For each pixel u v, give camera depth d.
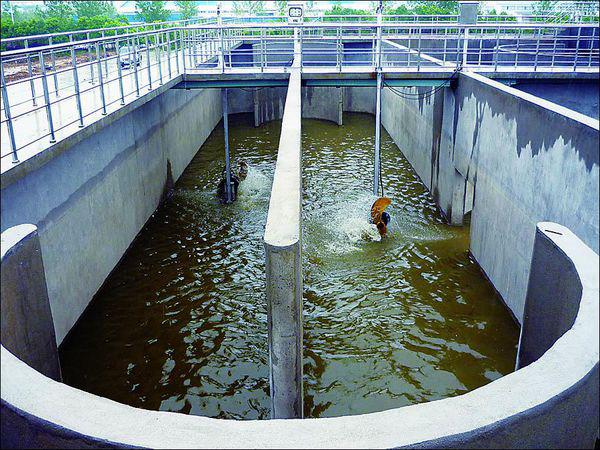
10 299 5.37
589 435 4.46
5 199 6.66
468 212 14.02
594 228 6.64
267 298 5.73
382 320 9.30
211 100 22.67
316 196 15.11
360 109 26.36
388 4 38.00
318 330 9.04
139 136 12.40
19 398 3.91
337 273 10.80
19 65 16.00
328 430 3.62
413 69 13.52
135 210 12.12
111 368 8.09
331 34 25.62
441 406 3.86
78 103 8.28
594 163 6.63
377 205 12.21
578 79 13.27
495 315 9.45
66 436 3.64
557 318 5.70
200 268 11.02
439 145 14.19
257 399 7.55
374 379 7.94
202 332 8.96
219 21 21.16
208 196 15.11
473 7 15.36
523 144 8.74
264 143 21.06
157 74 13.79
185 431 3.62
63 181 8.34
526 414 3.82
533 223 8.38
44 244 7.73
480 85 10.86
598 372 4.30
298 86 11.63
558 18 22.59
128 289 10.16
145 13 33.41
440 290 10.23
